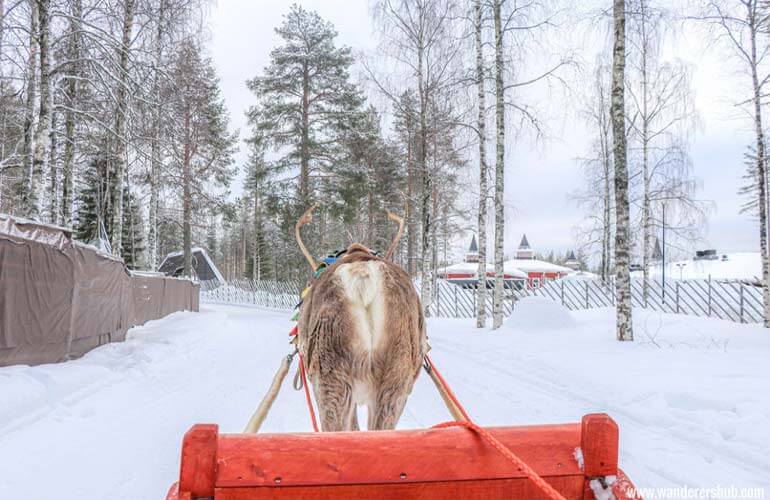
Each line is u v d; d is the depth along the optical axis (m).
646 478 4.18
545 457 1.94
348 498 1.82
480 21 16.66
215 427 1.78
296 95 30.44
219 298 49.97
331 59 29.77
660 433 5.38
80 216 24.92
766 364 8.49
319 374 3.04
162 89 11.84
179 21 12.57
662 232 24.25
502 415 6.27
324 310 3.11
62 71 11.88
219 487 1.74
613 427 1.94
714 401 5.99
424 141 19.59
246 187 59.38
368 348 3.04
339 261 3.63
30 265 7.41
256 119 30.42
